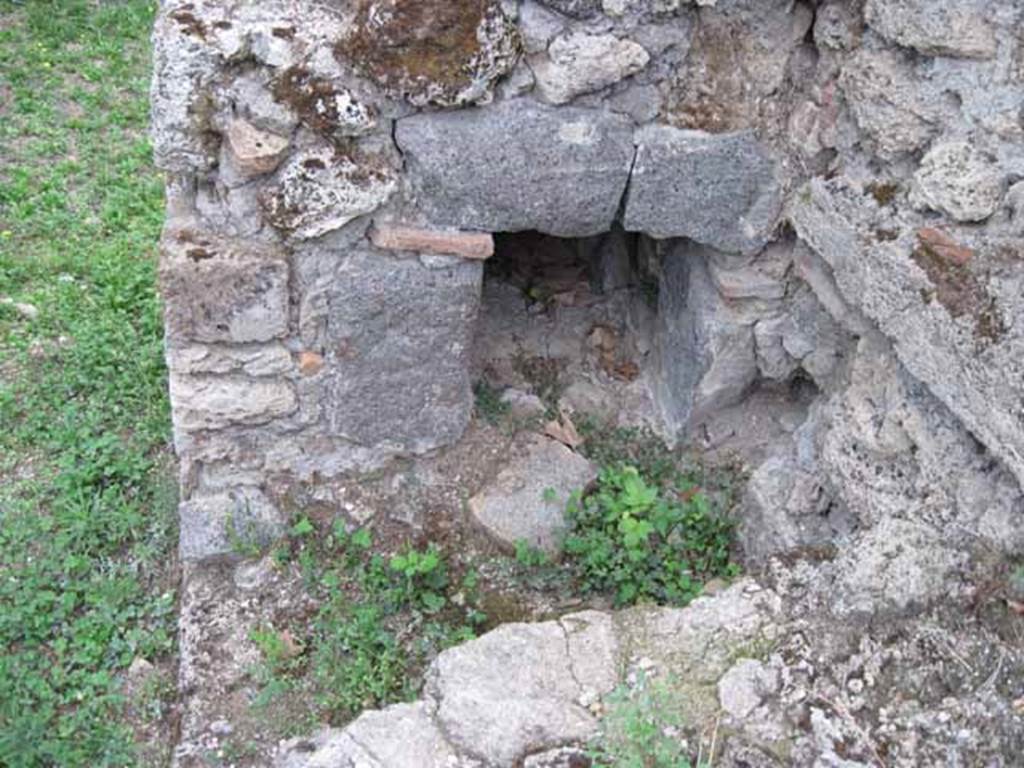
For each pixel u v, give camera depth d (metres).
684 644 3.10
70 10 7.90
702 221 3.76
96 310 5.28
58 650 3.76
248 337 3.66
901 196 3.37
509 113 3.48
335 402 3.85
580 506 3.97
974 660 2.92
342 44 3.32
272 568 3.86
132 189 6.16
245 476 3.97
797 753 2.80
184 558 3.89
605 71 3.43
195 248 3.51
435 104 3.40
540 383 4.52
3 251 5.62
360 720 2.99
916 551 3.12
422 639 3.64
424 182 3.53
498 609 3.74
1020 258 3.03
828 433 3.66
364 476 4.04
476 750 2.88
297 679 3.56
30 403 4.75
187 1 3.34
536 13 3.37
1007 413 2.93
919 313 3.17
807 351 3.92
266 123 3.37
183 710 3.55
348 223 3.56
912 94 3.25
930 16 3.11
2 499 4.34
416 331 3.77
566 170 3.59
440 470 4.09
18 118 6.67
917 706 2.88
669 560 3.84
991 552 3.07
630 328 4.71
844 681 2.95
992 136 3.09
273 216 3.48
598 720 2.92
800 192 3.71
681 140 3.62
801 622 3.09
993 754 2.76
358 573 3.83
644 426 4.43
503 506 3.97
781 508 3.77
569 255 5.06
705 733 2.86
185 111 3.35
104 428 4.65
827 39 3.51
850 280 3.46
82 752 3.45
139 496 4.38
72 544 4.14
